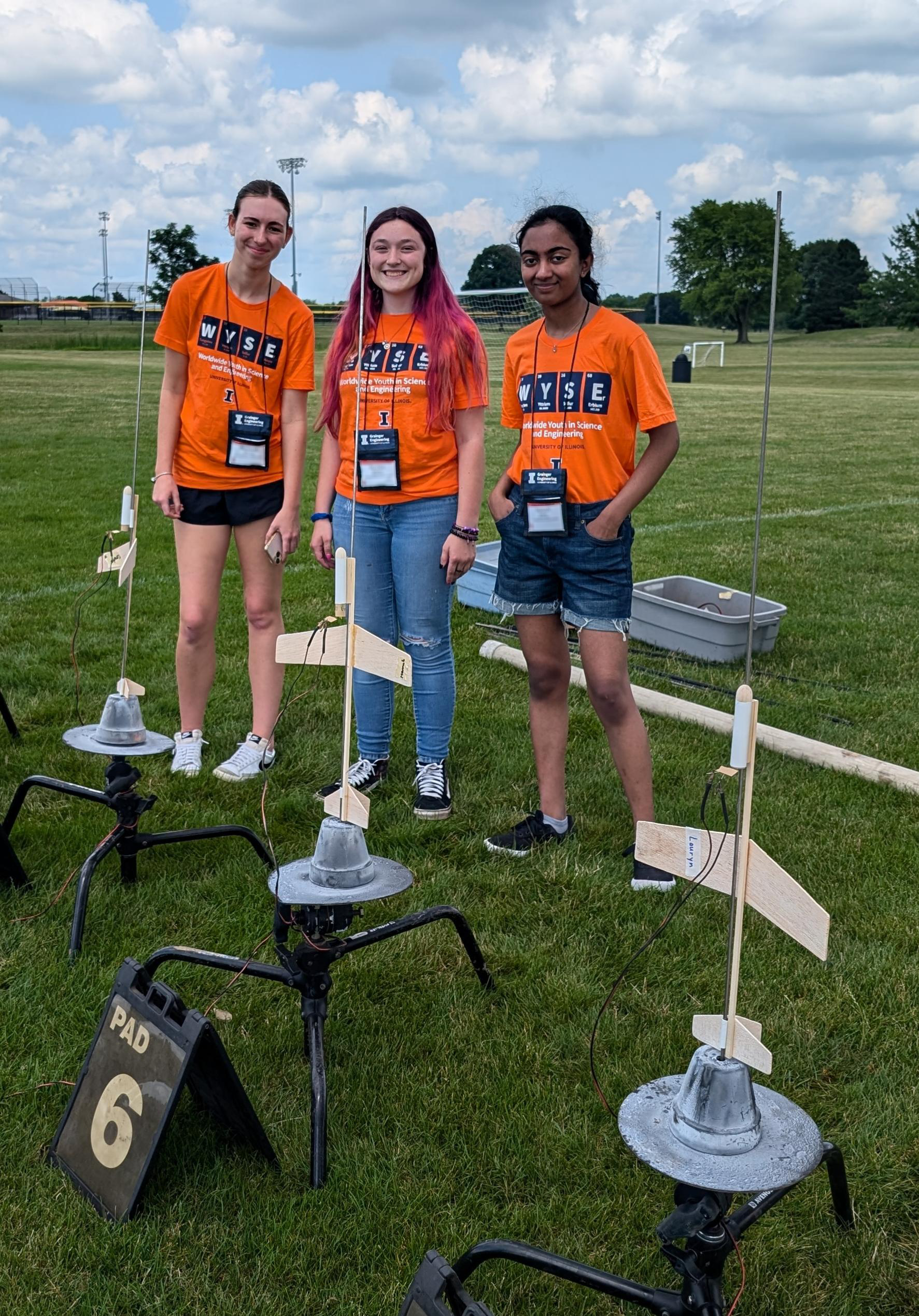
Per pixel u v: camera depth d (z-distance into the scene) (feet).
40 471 42.42
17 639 20.81
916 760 15.85
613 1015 9.87
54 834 12.90
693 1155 5.93
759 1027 6.06
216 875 12.12
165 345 14.48
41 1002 9.78
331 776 15.08
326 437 14.30
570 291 11.51
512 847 12.90
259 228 13.65
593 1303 7.02
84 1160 7.82
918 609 24.20
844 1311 6.97
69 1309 6.86
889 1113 8.64
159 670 19.12
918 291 280.92
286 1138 8.27
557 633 12.67
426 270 13.23
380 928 9.00
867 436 62.80
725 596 21.75
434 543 13.64
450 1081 8.93
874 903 11.79
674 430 11.51
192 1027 7.41
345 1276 7.13
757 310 293.64
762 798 14.40
